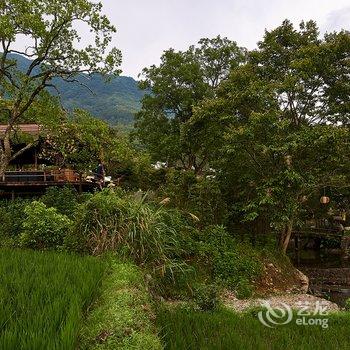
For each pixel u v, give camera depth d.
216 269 15.63
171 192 18.53
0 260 7.56
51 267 7.19
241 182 21.14
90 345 4.78
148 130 35.62
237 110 20.72
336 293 18.25
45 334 3.79
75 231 11.51
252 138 18.59
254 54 23.09
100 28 16.64
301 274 19.27
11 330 3.85
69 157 21.44
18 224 15.39
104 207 11.43
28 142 19.80
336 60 21.05
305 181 19.16
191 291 10.89
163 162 34.62
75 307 4.67
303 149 18.64
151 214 11.59
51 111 17.33
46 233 12.06
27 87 16.12
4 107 18.36
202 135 21.91
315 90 21.66
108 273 8.16
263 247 19.34
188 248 15.26
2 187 22.34
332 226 34.06
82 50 16.73
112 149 19.56
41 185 22.02
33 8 15.84
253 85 19.67
